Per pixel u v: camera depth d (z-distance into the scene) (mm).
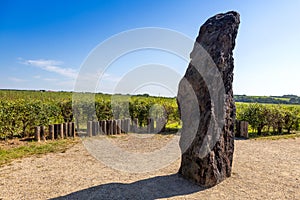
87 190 4715
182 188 4859
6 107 9023
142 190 4742
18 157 6949
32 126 9875
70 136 10273
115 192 4633
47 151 7734
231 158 5512
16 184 4961
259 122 11703
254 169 6109
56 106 11023
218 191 4734
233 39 5617
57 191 4648
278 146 9156
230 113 5492
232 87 5633
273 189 4867
